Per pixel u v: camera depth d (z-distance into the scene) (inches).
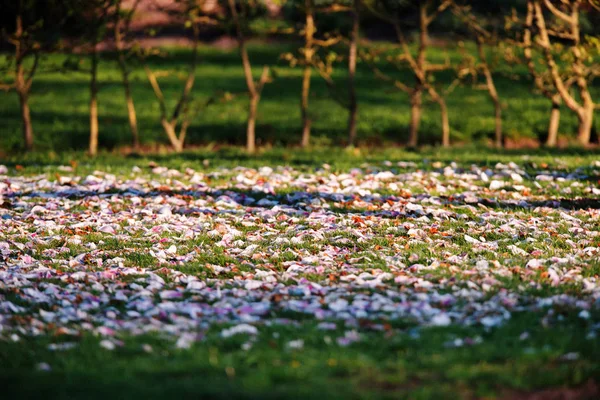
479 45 945.5
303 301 328.8
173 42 1541.6
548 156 770.8
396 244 436.1
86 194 590.9
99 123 1073.5
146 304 325.7
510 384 225.5
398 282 357.7
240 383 224.5
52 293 346.0
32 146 879.7
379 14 935.7
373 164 728.3
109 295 346.0
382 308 313.3
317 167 724.0
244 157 800.3
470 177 647.8
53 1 884.6
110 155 832.3
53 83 1312.7
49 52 873.5
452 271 373.7
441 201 557.9
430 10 1154.0
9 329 291.1
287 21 1528.1
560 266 384.2
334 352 257.4
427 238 449.7
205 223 497.0
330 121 1095.0
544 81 931.3
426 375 235.8
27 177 668.7
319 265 397.7
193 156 805.9
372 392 217.0
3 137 992.9
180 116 1115.9
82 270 394.6
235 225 498.0
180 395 210.5
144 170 706.2
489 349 258.4
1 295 338.0
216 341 273.1
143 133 1024.9
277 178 652.7
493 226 477.1
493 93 951.6
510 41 883.4
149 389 216.8
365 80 1348.4
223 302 327.0
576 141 945.5
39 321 302.4
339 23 1376.7
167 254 429.4
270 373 234.8
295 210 533.0
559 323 293.4
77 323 305.6
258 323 297.1
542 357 251.3
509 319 297.1
